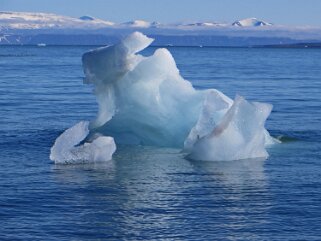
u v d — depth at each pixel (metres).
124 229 18.23
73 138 27.22
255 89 64.94
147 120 30.44
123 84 30.56
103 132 31.33
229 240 17.42
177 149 29.97
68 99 53.03
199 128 28.64
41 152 29.38
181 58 181.38
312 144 31.75
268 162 27.22
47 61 148.62
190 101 30.44
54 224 18.58
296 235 17.72
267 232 17.97
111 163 26.97
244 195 21.83
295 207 20.30
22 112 43.25
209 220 19.02
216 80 77.88
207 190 22.50
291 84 72.56
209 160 27.47
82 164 26.78
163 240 17.42
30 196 21.55
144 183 23.52
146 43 30.53
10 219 18.98
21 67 115.00
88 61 30.81
